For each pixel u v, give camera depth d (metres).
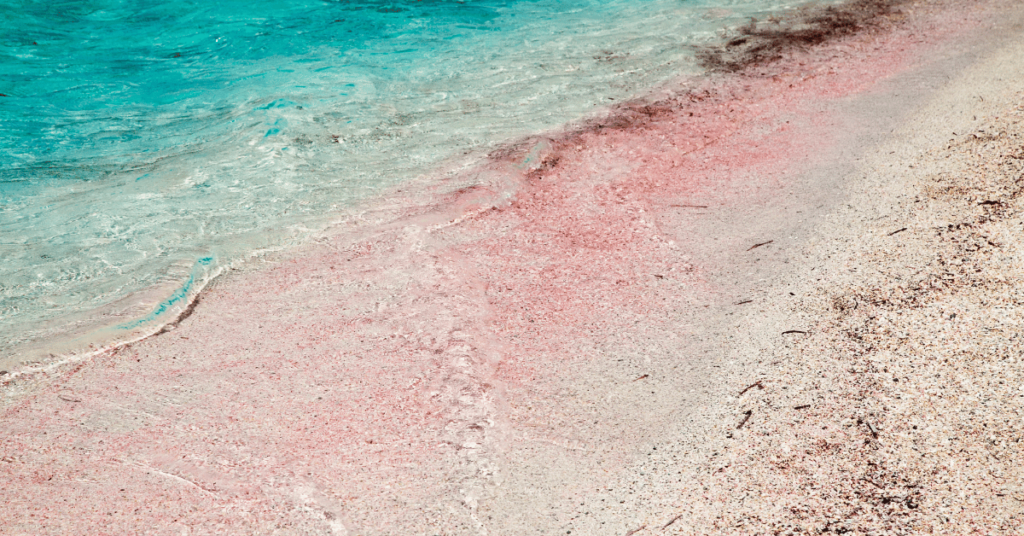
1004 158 5.54
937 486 2.96
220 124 7.80
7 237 5.67
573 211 5.92
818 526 2.87
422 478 3.38
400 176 6.58
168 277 5.07
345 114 7.92
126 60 9.77
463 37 10.41
